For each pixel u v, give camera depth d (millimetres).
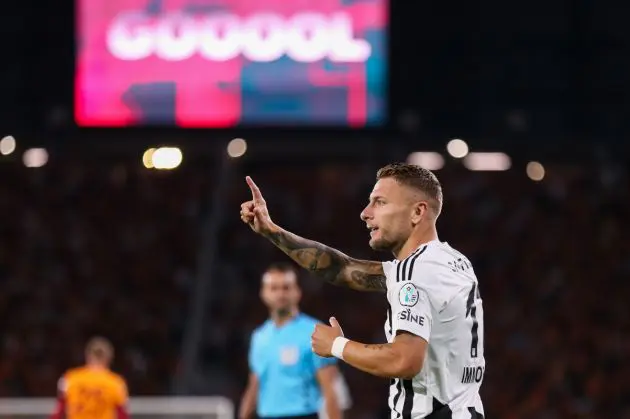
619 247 65500
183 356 55000
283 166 71188
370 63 58656
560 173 70188
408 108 59781
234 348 57375
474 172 70312
